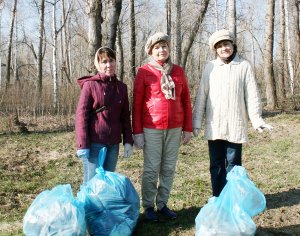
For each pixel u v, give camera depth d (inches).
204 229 129.0
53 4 717.3
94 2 353.4
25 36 1203.9
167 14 831.7
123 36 951.6
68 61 1059.3
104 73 145.9
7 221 169.8
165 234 151.6
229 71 159.2
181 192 199.5
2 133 401.1
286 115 461.1
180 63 601.0
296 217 164.6
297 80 542.0
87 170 149.0
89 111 144.5
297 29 647.1
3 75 1444.4
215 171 167.5
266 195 193.5
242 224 127.8
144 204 161.8
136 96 155.1
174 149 159.5
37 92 487.2
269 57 547.2
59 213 126.0
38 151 310.7
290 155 277.0
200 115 166.6
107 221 137.2
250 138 350.0
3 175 242.4
